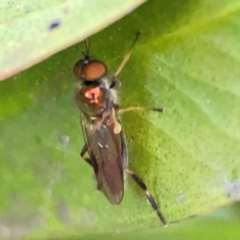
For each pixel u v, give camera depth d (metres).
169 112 0.07
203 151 0.07
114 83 0.07
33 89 0.08
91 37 0.07
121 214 0.07
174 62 0.07
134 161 0.07
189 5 0.07
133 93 0.07
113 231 0.07
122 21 0.07
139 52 0.07
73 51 0.07
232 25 0.07
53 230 0.08
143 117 0.07
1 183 0.08
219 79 0.07
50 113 0.08
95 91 0.07
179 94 0.07
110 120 0.07
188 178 0.07
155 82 0.07
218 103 0.07
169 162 0.07
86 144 0.07
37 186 0.08
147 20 0.07
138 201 0.07
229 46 0.07
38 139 0.08
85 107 0.07
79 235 0.08
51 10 0.06
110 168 0.07
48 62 0.07
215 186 0.07
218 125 0.07
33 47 0.07
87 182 0.08
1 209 0.08
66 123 0.08
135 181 0.07
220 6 0.07
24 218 0.08
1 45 0.07
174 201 0.07
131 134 0.07
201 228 0.08
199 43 0.07
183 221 0.08
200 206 0.07
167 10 0.07
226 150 0.07
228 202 0.07
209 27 0.07
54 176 0.08
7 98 0.08
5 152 0.08
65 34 0.06
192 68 0.07
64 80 0.07
